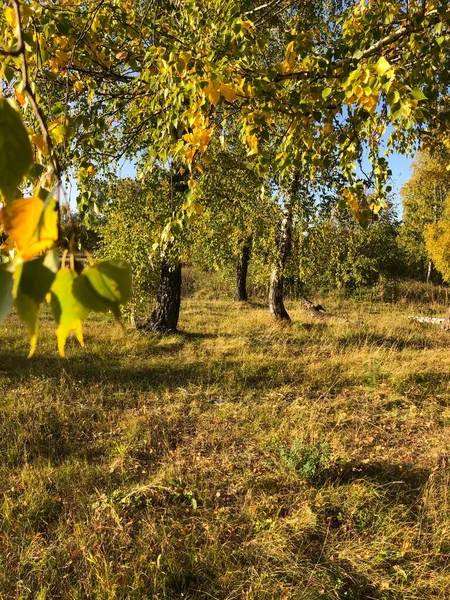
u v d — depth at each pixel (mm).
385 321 11656
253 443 4430
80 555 2850
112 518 3139
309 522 3154
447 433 4773
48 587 2605
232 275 17734
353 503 3396
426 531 3139
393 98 1733
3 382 5676
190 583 2717
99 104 2562
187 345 8203
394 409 5359
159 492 3461
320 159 2418
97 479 3688
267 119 2221
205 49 2260
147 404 5363
